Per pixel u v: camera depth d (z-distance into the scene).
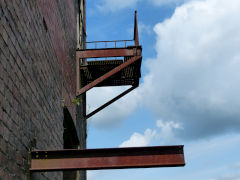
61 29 9.74
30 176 5.72
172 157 5.83
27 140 5.64
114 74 12.31
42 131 6.77
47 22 7.72
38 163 5.77
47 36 7.65
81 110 13.85
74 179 12.74
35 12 6.59
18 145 5.12
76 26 13.75
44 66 7.19
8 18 4.86
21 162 5.26
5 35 4.69
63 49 9.91
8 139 4.64
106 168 5.78
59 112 8.73
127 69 12.87
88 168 5.75
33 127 6.08
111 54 12.34
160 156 5.84
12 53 5.00
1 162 4.31
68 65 10.74
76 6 14.11
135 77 13.34
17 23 5.31
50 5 8.21
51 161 5.78
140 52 12.25
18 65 5.29
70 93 10.84
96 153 5.86
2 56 4.53
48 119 7.38
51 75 7.91
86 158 5.81
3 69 4.55
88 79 13.59
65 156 5.81
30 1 6.22
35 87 6.34
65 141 12.60
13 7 5.12
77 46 13.60
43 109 6.93
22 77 5.48
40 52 6.86
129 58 12.52
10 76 4.86
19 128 5.20
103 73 13.28
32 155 5.81
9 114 4.74
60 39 9.45
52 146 7.67
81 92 11.88
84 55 12.51
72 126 11.50
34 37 6.41
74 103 11.38
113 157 5.83
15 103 5.05
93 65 12.74
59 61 9.09
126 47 12.36
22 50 5.55
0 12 4.51
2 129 4.41
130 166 5.76
